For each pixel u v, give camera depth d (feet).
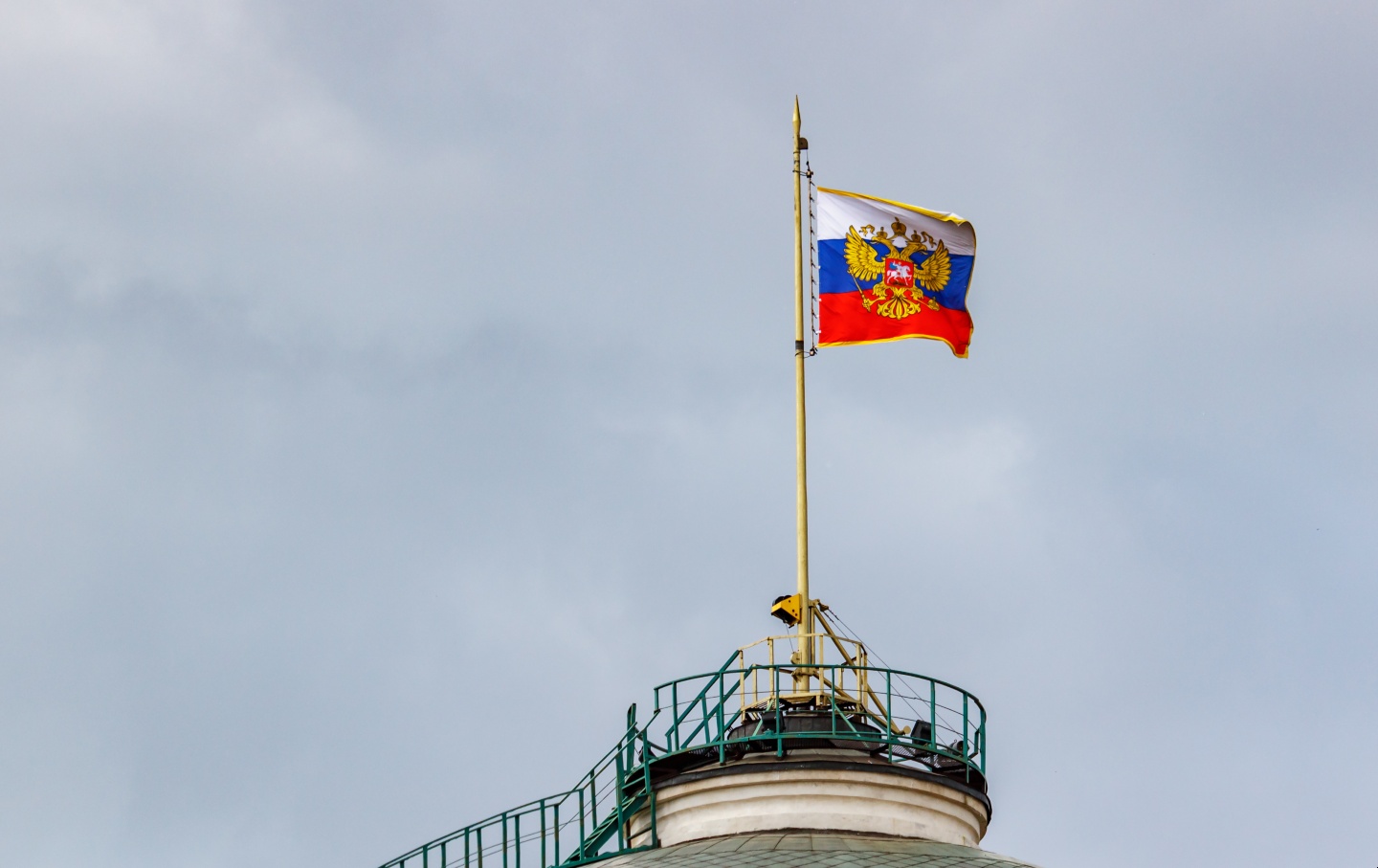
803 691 435.94
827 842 410.93
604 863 426.10
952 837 430.61
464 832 467.52
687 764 435.94
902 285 507.30
